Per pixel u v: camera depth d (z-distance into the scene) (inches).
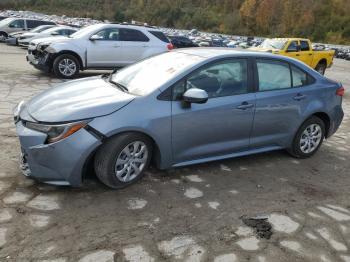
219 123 184.1
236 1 4382.4
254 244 138.2
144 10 4372.5
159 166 175.3
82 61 453.7
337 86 234.2
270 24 4013.3
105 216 145.9
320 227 154.2
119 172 162.2
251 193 176.7
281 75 209.8
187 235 139.6
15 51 774.5
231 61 191.5
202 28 4210.1
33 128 153.1
